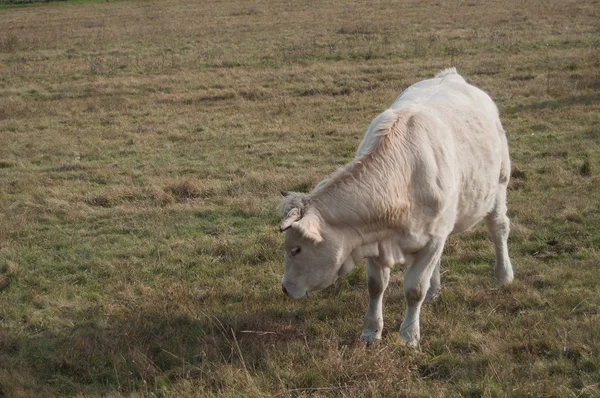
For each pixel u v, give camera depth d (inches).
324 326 230.7
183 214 355.6
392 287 262.7
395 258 197.2
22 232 339.6
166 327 235.5
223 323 236.1
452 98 230.2
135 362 209.5
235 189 387.2
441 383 193.6
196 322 239.3
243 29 1121.4
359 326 230.1
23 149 502.0
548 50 797.9
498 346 208.2
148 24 1266.0
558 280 257.4
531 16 1089.4
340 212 185.0
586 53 759.7
